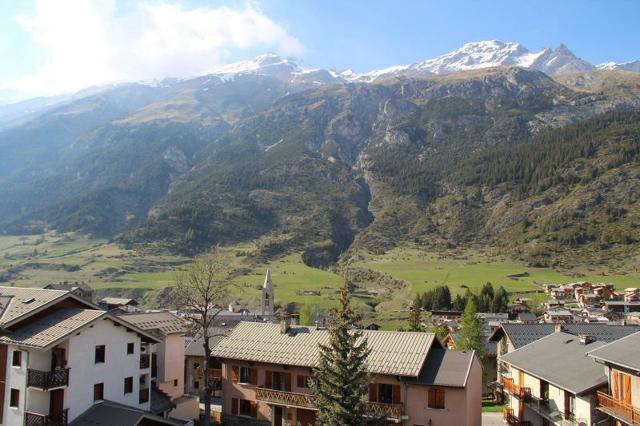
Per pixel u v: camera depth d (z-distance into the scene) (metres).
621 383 42.75
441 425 50.62
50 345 45.38
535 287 199.75
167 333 64.19
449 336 101.06
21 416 46.41
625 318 145.38
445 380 50.81
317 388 49.34
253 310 160.75
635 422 39.72
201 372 71.94
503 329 78.62
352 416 46.19
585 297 174.25
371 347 55.56
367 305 184.88
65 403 46.56
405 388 51.81
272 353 58.69
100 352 50.12
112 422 46.22
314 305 171.00
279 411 57.66
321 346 48.50
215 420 62.50
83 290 115.12
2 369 47.81
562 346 59.31
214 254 103.56
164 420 49.12
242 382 60.06
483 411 69.81
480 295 170.38
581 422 46.78
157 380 63.09
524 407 60.00
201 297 75.88
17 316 48.19
